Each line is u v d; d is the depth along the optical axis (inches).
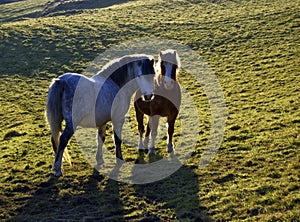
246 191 405.7
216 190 420.5
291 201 370.6
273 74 967.0
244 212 366.3
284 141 535.2
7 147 637.3
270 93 835.4
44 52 1312.7
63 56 1277.1
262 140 553.9
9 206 409.7
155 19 1617.9
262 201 379.2
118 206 402.3
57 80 419.2
